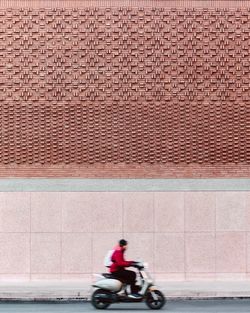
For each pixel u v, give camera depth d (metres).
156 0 28.17
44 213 27.52
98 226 27.53
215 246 27.62
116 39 28.11
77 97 27.94
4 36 28.17
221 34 28.16
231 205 27.69
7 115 27.88
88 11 28.19
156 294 21.67
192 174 27.75
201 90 28.00
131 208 27.55
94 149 27.81
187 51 28.08
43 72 28.03
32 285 26.19
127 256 27.47
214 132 27.91
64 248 27.48
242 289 24.81
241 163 27.88
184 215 27.61
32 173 27.69
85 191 27.56
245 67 28.12
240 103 28.00
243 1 28.25
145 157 27.83
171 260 27.53
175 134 27.89
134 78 28.02
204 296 24.14
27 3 28.22
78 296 24.08
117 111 27.92
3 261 27.47
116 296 21.67
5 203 27.53
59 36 28.11
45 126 27.86
